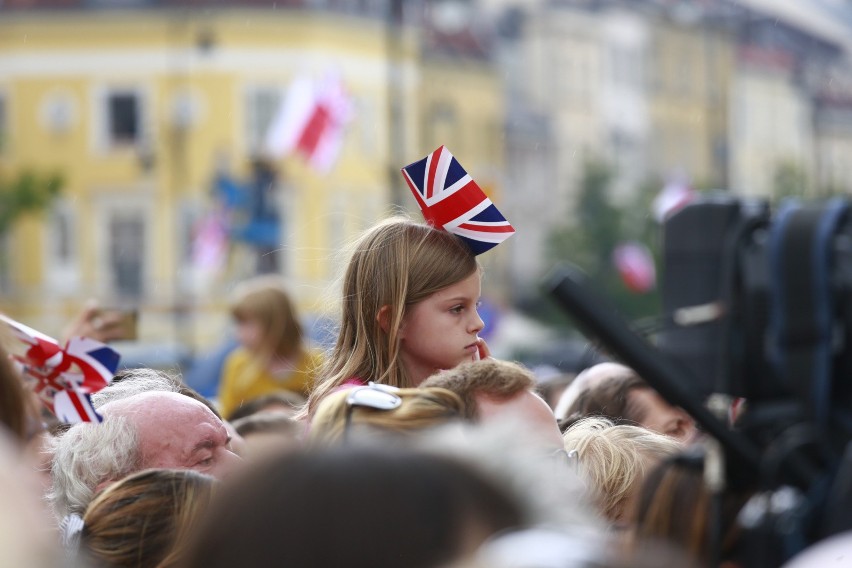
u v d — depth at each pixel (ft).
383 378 24.94
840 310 31.42
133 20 321.52
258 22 318.45
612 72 437.17
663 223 36.35
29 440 20.31
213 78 319.47
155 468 21.56
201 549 10.75
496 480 10.63
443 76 376.48
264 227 283.18
